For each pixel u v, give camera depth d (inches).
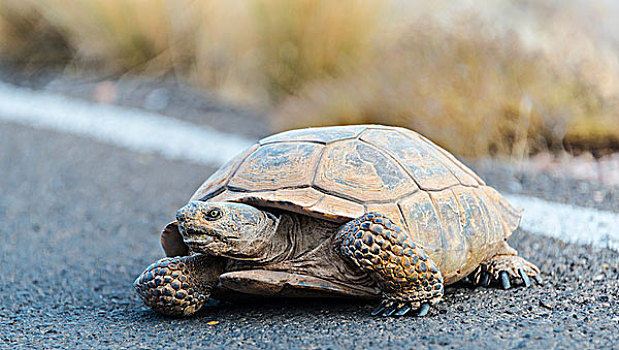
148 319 148.7
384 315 137.6
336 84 359.9
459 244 145.7
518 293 153.1
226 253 137.4
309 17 403.9
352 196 140.5
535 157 309.3
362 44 385.7
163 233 157.8
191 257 146.2
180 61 493.4
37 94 500.4
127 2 502.3
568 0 347.3
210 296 154.7
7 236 248.1
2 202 297.9
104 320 150.6
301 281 138.3
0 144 390.3
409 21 344.5
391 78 324.8
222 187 150.6
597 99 314.2
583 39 328.8
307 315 141.3
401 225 138.9
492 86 311.3
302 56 409.7
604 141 308.8
